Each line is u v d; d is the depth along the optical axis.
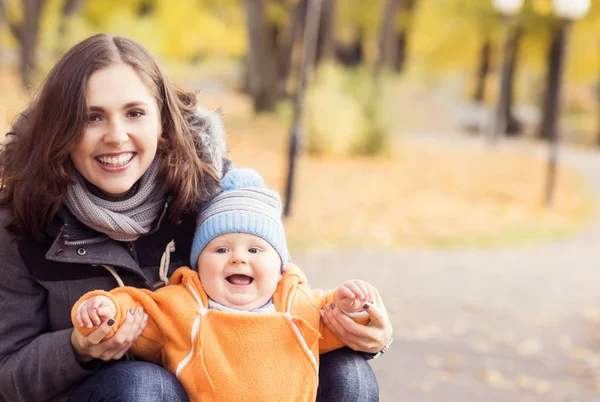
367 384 2.49
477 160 21.78
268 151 17.64
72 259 2.40
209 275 2.51
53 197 2.34
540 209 16.81
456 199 16.38
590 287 9.93
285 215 12.25
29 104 2.48
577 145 40.03
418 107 35.66
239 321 2.40
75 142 2.31
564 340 7.37
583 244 13.54
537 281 10.08
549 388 5.98
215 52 41.97
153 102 2.43
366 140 19.56
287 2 28.75
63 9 21.95
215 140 2.64
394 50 32.12
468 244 12.44
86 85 2.32
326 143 18.77
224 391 2.33
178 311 2.41
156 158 2.50
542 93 39.66
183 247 2.67
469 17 34.06
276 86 24.58
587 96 46.03
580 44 33.88
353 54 34.38
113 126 2.34
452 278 9.85
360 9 32.12
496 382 6.02
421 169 19.03
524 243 13.08
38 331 2.47
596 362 6.71
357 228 12.34
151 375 2.25
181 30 31.44
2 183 2.42
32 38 21.62
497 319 8.00
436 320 7.80
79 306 2.22
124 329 2.28
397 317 7.80
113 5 29.05
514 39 34.34
